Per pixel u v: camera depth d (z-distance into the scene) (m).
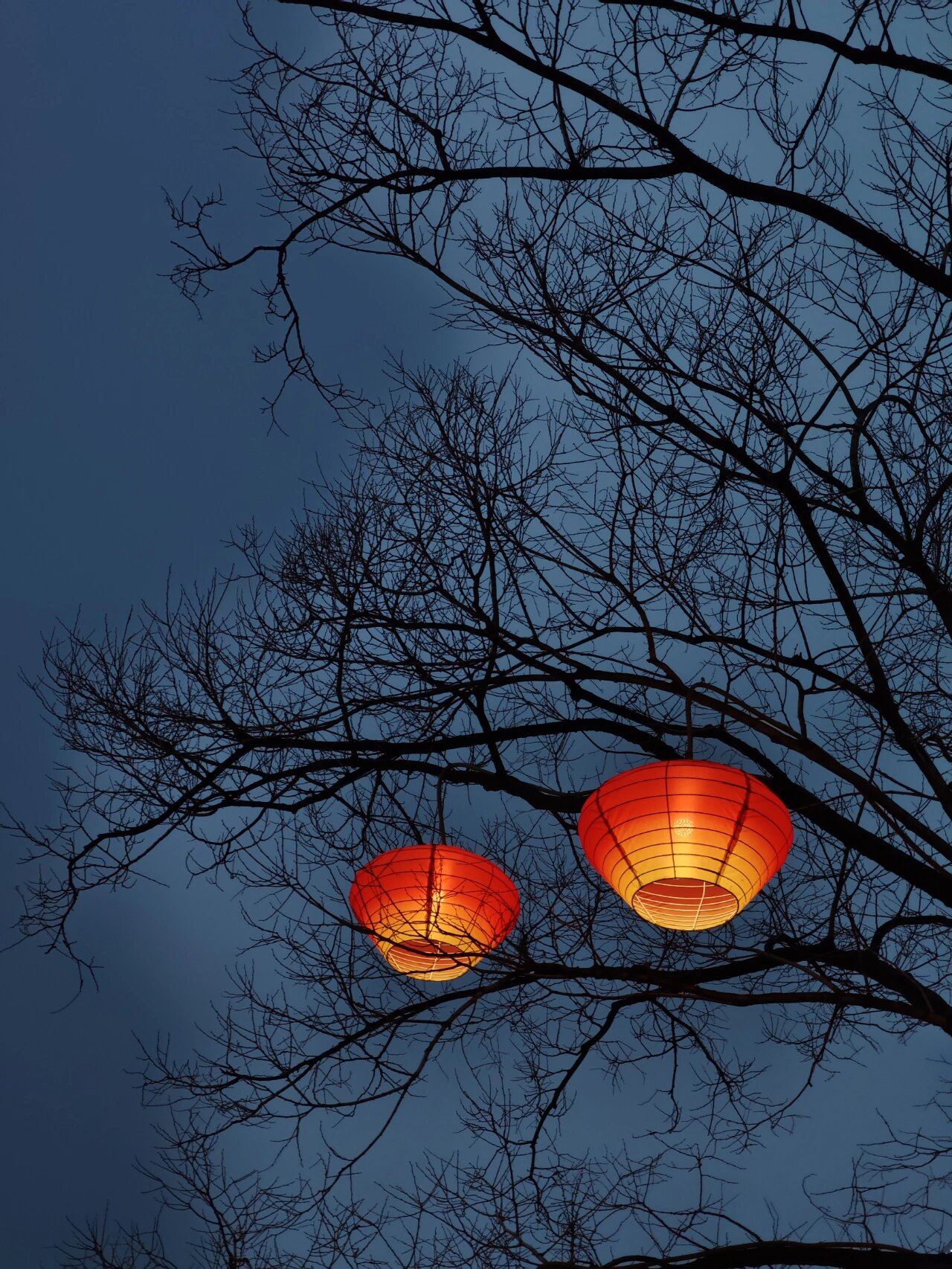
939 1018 5.18
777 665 5.89
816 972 5.37
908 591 5.97
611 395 6.59
